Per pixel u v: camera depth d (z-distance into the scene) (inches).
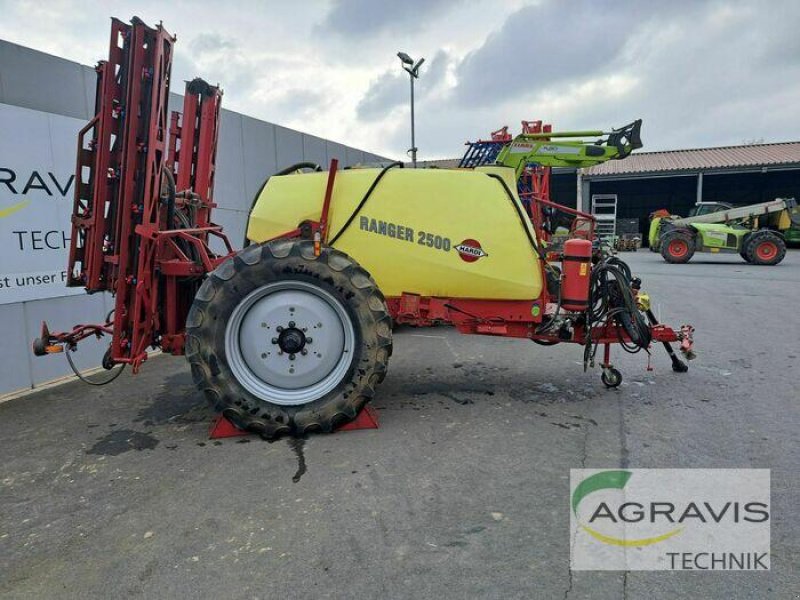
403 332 287.1
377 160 494.9
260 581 88.3
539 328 174.7
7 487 122.7
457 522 104.7
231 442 144.9
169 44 157.9
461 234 163.3
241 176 300.4
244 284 142.6
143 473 127.9
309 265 143.4
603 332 182.7
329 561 93.1
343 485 119.6
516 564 91.9
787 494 113.9
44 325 163.8
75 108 211.8
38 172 197.9
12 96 188.9
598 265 177.9
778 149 1205.7
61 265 208.8
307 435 147.7
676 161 1170.6
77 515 110.1
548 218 316.2
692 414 161.0
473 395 181.3
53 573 91.7
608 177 1116.5
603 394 181.2
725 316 321.1
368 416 151.9
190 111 198.4
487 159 432.1
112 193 154.4
